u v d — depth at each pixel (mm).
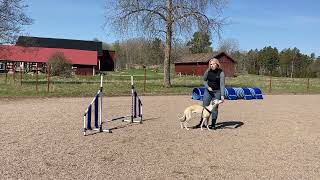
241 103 22719
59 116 14492
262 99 26391
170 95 27266
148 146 9734
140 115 13586
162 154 8930
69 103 19562
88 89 29203
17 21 34094
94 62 73938
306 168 8117
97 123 11812
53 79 42906
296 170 7945
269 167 8109
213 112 12422
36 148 9125
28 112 15523
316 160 8836
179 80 50688
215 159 8625
